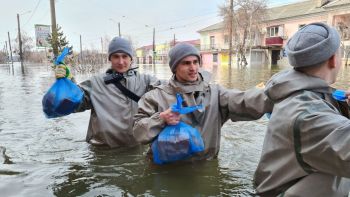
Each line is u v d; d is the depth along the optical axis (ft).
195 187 10.03
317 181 6.68
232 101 11.56
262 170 7.72
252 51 139.03
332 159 6.10
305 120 6.41
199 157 11.93
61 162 12.66
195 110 11.49
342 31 100.63
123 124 14.33
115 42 14.79
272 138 7.34
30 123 19.83
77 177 11.12
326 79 7.20
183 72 11.48
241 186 10.02
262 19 136.36
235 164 11.85
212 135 11.94
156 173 11.17
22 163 12.60
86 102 14.58
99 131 14.34
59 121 20.26
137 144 14.62
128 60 14.96
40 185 10.52
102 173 11.39
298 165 6.82
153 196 9.52
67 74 13.93
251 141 14.85
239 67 107.96
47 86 47.85
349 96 7.10
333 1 115.44
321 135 6.21
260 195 7.73
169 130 10.84
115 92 14.53
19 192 10.03
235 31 135.23
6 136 16.71
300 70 7.28
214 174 10.98
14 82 56.49
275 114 7.28
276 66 111.86
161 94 11.91
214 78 55.83
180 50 11.34
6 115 22.76
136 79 14.97
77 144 15.12
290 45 7.33
